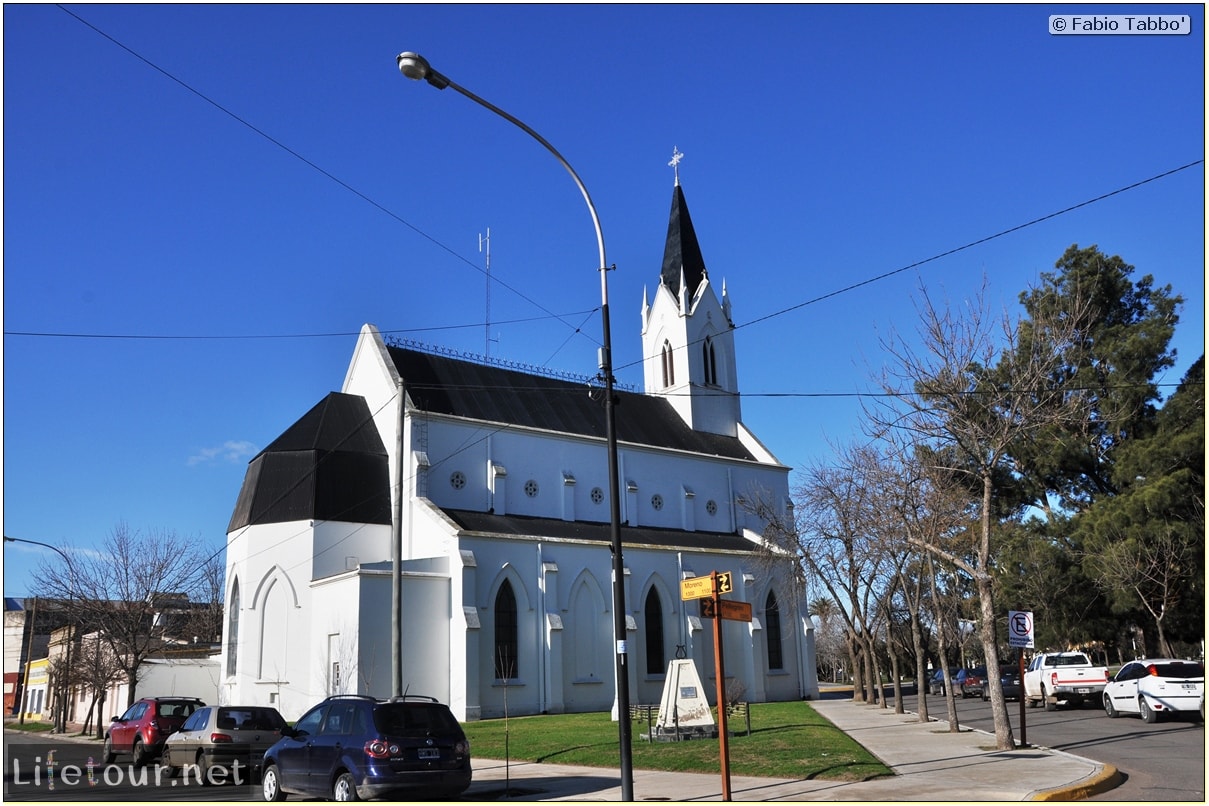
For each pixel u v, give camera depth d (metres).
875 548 41.69
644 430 67.31
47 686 81.50
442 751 18.72
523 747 30.44
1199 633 50.59
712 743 26.72
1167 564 44.59
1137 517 46.50
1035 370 28.47
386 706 18.86
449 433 54.94
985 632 24.97
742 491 69.81
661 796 18.39
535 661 50.03
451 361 60.72
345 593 46.47
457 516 52.72
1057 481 56.94
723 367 75.25
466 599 47.38
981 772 19.38
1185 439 46.59
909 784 18.06
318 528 50.34
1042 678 42.59
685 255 75.50
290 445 54.03
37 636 92.50
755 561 61.28
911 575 45.00
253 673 49.09
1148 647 52.22
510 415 59.97
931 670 92.62
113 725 31.80
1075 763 20.14
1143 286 56.72
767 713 42.44
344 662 45.53
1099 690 40.16
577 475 60.53
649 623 56.16
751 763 22.20
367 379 58.03
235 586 52.31
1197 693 30.30
